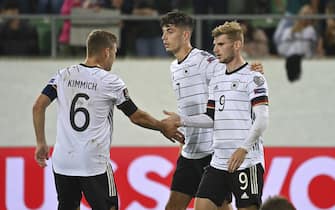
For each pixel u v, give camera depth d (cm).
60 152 2255
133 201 3425
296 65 3488
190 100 2477
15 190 3444
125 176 3434
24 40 3519
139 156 3450
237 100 2233
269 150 3462
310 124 3494
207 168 2314
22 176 3453
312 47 3503
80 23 3497
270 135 3491
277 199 1533
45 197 3434
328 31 3506
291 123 3497
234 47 2241
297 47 3497
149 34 3497
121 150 3450
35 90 3506
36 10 3644
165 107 3484
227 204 2398
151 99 3488
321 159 3466
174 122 2292
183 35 2484
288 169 3453
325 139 3484
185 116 2311
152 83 3488
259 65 2236
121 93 2258
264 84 2202
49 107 3472
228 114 2241
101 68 2278
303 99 3491
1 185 3444
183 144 2386
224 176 2272
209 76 2452
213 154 2341
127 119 3459
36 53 3516
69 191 2286
